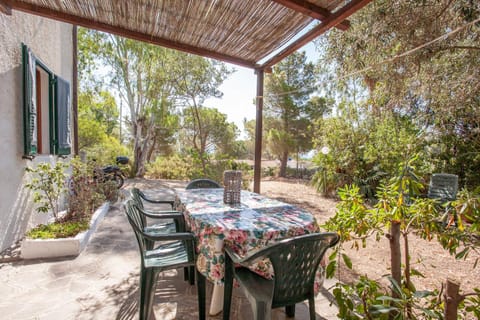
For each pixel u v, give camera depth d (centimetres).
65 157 459
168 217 215
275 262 130
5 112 278
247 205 223
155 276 169
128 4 241
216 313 182
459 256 125
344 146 682
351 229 148
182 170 957
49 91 395
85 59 866
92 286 214
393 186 140
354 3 197
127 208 178
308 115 1088
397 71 399
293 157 1159
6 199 277
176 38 299
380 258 294
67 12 254
